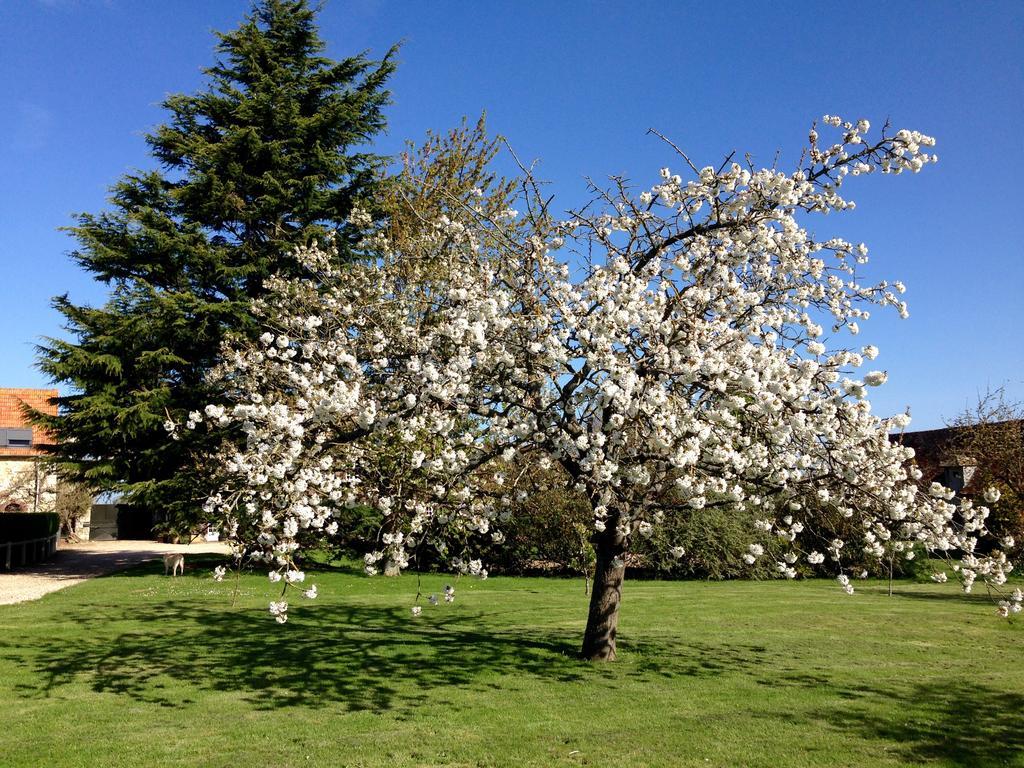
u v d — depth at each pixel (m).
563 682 7.64
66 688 7.38
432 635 10.09
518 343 7.41
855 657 8.95
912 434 27.48
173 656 8.75
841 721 6.38
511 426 7.51
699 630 10.72
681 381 6.36
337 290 9.74
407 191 15.91
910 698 7.10
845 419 6.48
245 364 8.92
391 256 10.67
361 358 8.63
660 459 6.68
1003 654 9.16
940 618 11.88
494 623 11.20
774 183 6.85
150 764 5.28
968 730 6.13
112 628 10.48
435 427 7.23
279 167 18.98
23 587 15.03
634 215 8.18
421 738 5.87
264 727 6.14
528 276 7.59
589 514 14.52
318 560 19.69
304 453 7.11
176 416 17.30
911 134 6.73
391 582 16.20
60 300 18.06
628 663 8.48
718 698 7.07
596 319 6.89
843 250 7.97
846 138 6.96
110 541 29.92
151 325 17.39
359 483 8.02
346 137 20.17
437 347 7.80
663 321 6.89
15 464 28.88
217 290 18.95
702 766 5.32
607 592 8.72
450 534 8.63
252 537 7.46
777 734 6.02
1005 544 6.81
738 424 6.77
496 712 6.59
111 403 17.42
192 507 16.77
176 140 19.28
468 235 8.80
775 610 12.71
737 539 17.62
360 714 6.52
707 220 7.46
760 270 7.69
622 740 5.85
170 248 18.16
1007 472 17.09
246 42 20.19
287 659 8.60
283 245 17.78
